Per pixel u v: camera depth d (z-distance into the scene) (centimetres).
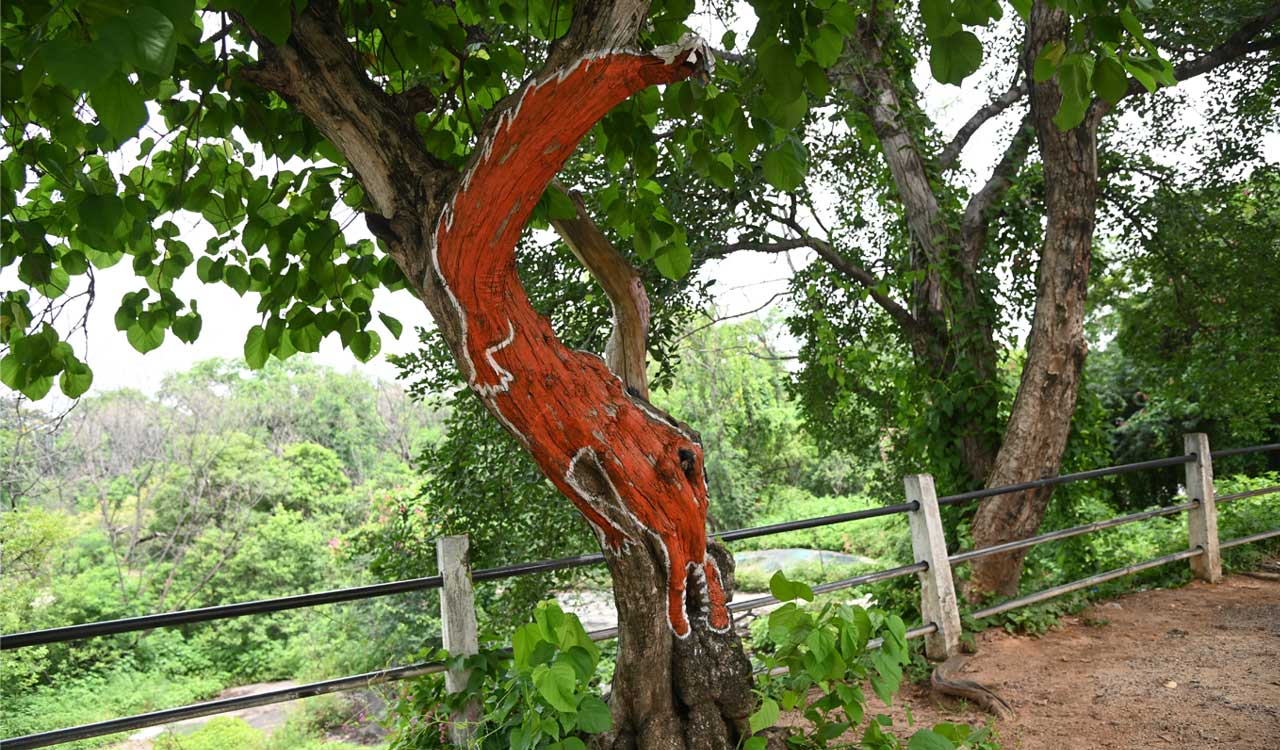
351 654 1400
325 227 312
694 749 281
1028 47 649
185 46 258
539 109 227
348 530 2061
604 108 233
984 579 673
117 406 2308
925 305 796
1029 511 675
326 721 1173
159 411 2325
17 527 1462
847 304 951
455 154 318
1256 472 1570
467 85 326
